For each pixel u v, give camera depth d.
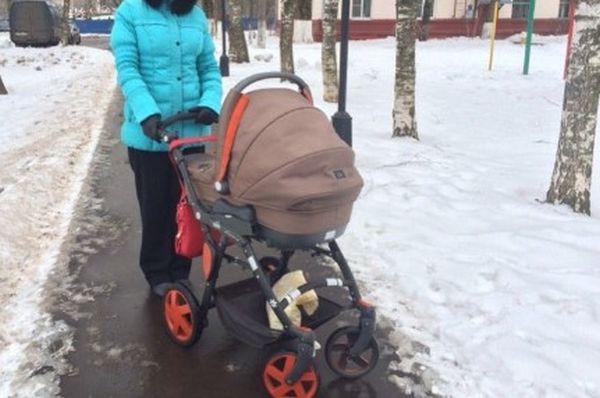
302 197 2.61
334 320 3.72
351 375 3.12
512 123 10.30
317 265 4.52
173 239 4.02
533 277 4.21
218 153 2.86
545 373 3.12
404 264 4.42
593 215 5.78
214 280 3.17
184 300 3.38
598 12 5.19
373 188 6.16
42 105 11.18
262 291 3.13
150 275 4.07
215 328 3.65
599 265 4.41
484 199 5.91
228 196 2.90
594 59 5.32
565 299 3.87
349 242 4.87
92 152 7.79
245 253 2.88
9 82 14.87
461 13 31.75
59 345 3.43
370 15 31.50
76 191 6.20
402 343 3.47
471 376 3.16
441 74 17.02
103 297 3.99
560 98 13.02
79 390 3.06
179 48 3.51
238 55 19.59
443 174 6.77
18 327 3.58
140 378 3.18
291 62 14.83
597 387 3.03
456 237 4.93
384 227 5.15
